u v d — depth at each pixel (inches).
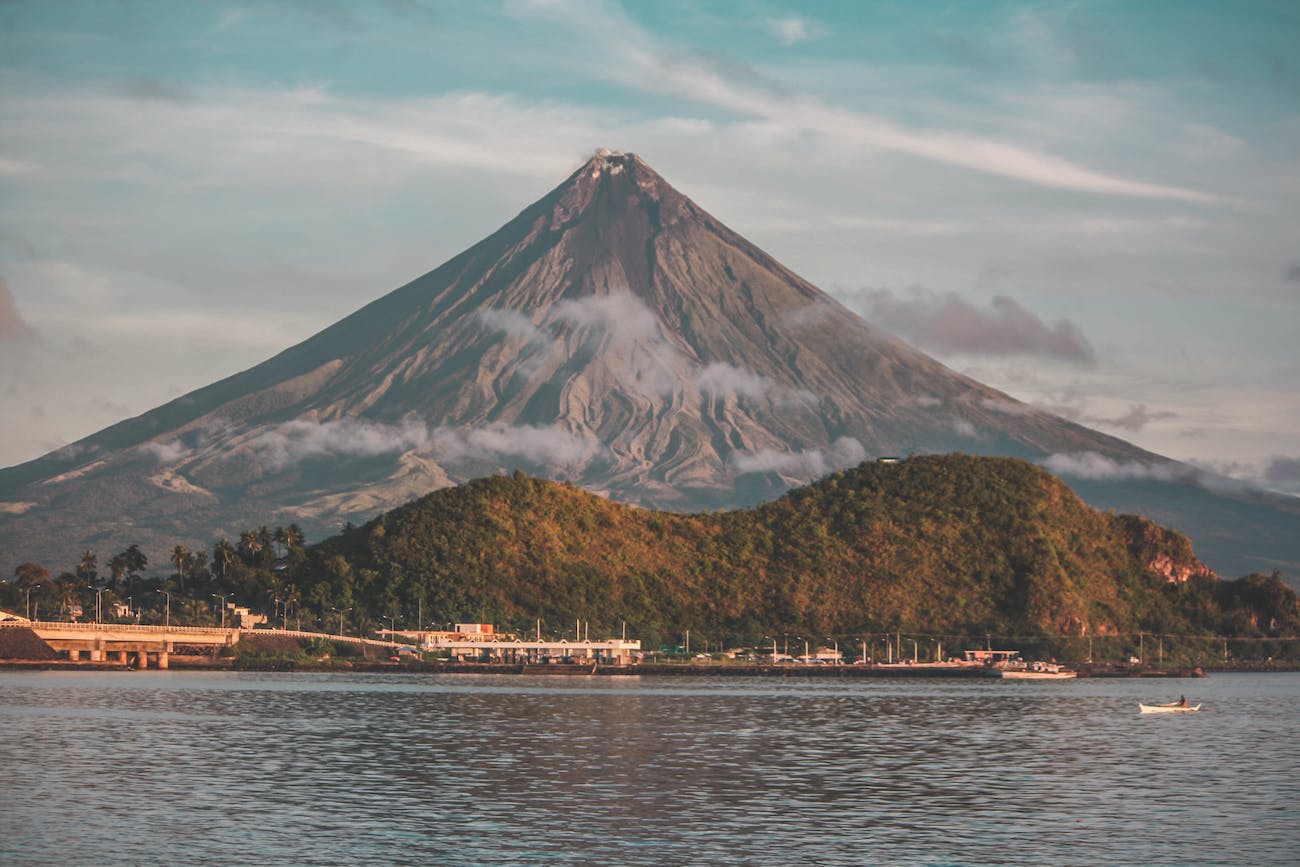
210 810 5064.0
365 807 5167.3
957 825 4928.6
